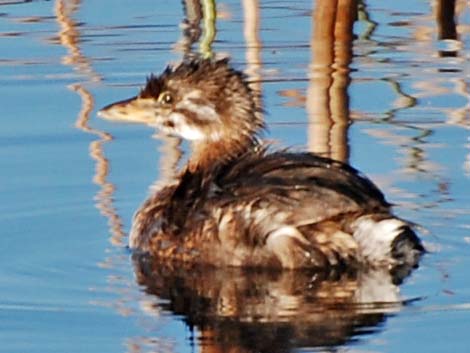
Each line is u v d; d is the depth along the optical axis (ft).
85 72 63.52
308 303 44.55
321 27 59.77
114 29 67.21
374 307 43.96
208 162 51.88
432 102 60.49
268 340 42.37
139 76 62.95
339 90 59.31
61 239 49.62
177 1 70.03
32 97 61.46
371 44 65.62
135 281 46.68
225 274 46.93
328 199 46.21
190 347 42.24
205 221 47.85
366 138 57.57
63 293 45.73
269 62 63.77
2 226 50.49
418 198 51.98
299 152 50.47
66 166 55.52
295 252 46.29
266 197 46.83
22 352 42.24
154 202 50.26
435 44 65.31
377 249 45.85
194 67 52.85
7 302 45.06
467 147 56.44
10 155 56.59
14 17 68.69
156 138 58.34
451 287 45.06
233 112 51.96
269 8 69.46
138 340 42.80
